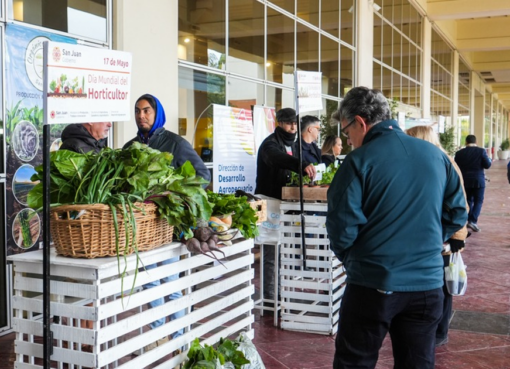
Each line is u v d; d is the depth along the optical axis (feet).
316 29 35.27
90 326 10.53
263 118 22.82
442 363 13.80
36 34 15.34
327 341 15.03
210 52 24.06
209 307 9.70
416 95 60.75
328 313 15.44
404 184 8.40
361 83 42.45
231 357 9.25
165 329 8.70
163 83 19.99
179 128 22.03
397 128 8.91
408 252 8.34
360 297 8.55
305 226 15.48
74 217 7.63
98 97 7.98
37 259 7.87
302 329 15.69
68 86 7.55
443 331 14.87
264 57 28.86
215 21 24.38
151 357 8.45
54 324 7.71
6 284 14.82
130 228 7.80
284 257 15.74
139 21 18.81
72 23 16.58
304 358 13.85
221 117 17.54
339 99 39.29
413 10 58.34
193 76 22.86
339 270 15.79
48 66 7.26
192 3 22.62
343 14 39.91
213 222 9.69
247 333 11.08
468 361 13.94
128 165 8.19
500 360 14.03
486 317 17.53
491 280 22.24
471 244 30.14
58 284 7.67
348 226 8.38
